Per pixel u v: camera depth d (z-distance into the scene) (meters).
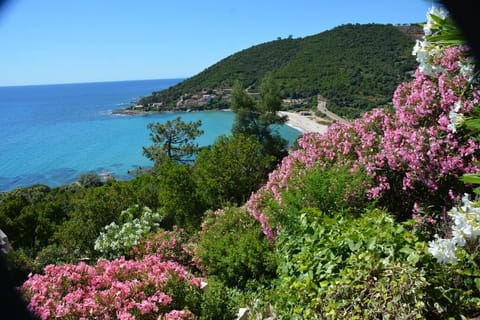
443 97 4.77
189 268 7.73
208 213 9.19
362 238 3.07
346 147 6.04
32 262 7.97
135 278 4.23
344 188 5.20
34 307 3.66
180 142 33.38
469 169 4.51
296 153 7.02
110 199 11.47
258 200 6.86
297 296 3.03
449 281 2.67
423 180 4.95
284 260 3.79
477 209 2.32
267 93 37.16
